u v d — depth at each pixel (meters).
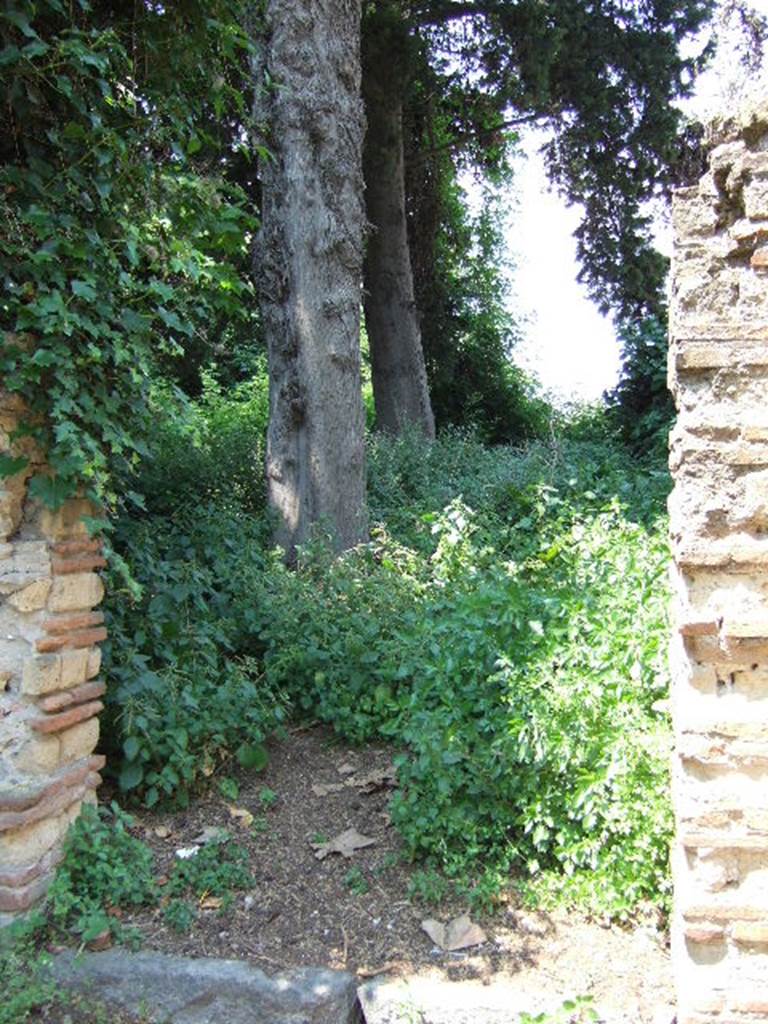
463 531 6.45
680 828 2.48
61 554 3.35
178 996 2.88
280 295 7.41
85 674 3.51
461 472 9.62
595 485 8.62
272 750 4.78
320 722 5.07
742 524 2.46
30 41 3.36
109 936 3.17
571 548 5.70
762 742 2.43
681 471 2.53
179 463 7.37
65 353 3.20
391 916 3.43
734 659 2.46
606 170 13.80
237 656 5.25
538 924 3.36
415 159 14.61
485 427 16.89
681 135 13.32
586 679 3.62
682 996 2.49
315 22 7.28
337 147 7.35
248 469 8.22
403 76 12.23
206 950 3.19
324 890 3.59
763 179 2.39
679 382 2.54
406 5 12.56
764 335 2.45
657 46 12.60
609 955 3.19
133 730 3.96
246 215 4.16
